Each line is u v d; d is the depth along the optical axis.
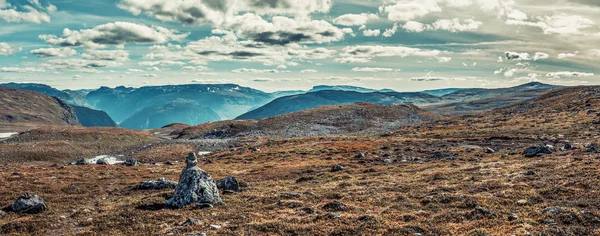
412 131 126.12
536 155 50.25
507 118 132.25
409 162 56.59
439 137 99.69
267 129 162.38
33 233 24.08
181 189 31.58
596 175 29.94
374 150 75.88
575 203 23.66
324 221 23.89
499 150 64.81
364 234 20.66
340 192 34.53
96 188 41.47
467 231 20.14
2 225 25.38
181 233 22.34
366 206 28.38
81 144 117.75
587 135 74.12
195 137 161.75
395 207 27.28
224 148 108.94
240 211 28.22
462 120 149.75
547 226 19.69
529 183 30.62
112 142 130.50
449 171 41.84
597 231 18.44
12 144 103.81
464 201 26.88
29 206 30.94
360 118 186.12
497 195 27.73
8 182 42.91
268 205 29.92
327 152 77.88
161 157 94.94
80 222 26.19
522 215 22.28
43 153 96.94
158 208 30.70
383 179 40.94
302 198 32.50
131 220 26.34
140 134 154.50
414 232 20.62
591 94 152.25
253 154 81.81
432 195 29.94
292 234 21.55
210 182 32.56
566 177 31.12
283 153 80.38
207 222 24.86
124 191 40.09
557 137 75.94
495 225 20.86
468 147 71.31
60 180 46.19
